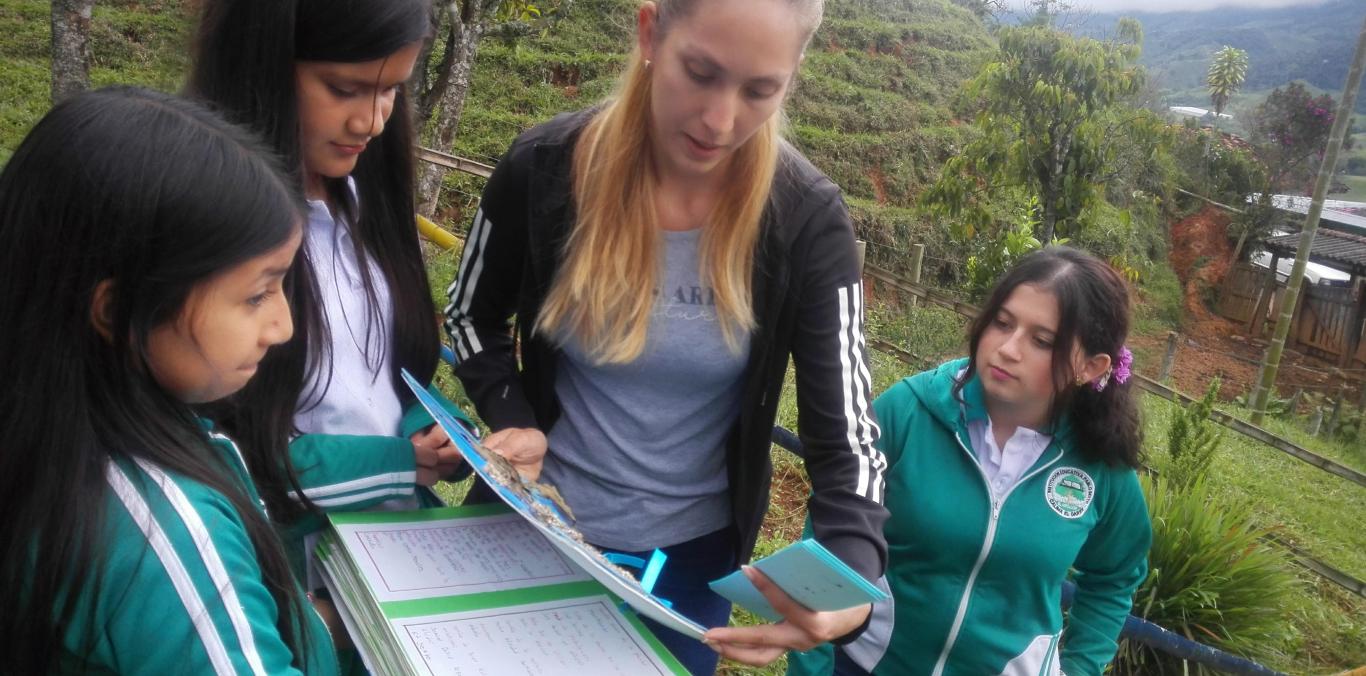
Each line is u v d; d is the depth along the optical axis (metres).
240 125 1.23
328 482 1.46
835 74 19.16
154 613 1.00
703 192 1.54
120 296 1.01
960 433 2.06
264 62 1.34
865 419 1.54
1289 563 5.46
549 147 1.59
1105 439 2.03
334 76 1.37
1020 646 2.05
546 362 1.70
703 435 1.69
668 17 1.34
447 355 2.61
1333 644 5.29
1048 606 2.07
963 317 10.27
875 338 9.16
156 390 1.08
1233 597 4.36
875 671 2.15
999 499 2.04
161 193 0.99
